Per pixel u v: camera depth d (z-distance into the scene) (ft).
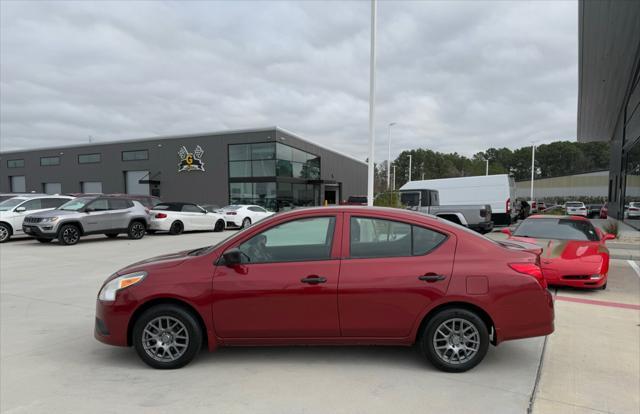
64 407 10.50
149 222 56.18
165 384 11.78
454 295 12.17
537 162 391.86
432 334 12.41
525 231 29.43
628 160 74.90
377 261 12.56
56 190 135.44
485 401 10.82
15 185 145.38
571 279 23.39
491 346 14.83
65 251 41.34
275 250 13.05
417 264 12.44
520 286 12.20
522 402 10.78
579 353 14.21
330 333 12.53
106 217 50.60
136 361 13.48
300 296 12.37
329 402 10.73
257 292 12.43
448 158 389.60
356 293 12.29
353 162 167.73
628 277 28.27
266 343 12.73
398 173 383.04
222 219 70.95
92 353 14.17
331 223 13.06
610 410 10.43
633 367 13.06
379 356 13.76
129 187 122.72
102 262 34.19
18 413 10.18
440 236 12.85
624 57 59.62
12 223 50.16
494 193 64.23
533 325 12.26
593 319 18.28
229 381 11.95
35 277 27.61
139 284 12.70
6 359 13.64
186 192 113.80
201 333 12.87
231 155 108.17
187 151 112.88
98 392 11.31
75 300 21.39
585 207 128.47
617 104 86.02
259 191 105.40
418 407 10.50
